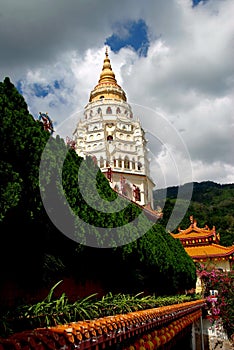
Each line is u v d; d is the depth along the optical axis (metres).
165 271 15.56
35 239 7.71
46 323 5.05
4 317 4.54
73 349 4.08
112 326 5.44
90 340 4.57
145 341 7.68
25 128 7.12
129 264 12.25
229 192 89.19
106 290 11.95
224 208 77.94
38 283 8.04
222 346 22.64
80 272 10.03
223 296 23.94
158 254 14.69
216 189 93.31
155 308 9.76
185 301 16.84
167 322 10.14
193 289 25.06
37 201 7.24
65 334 4.04
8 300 7.54
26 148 7.02
